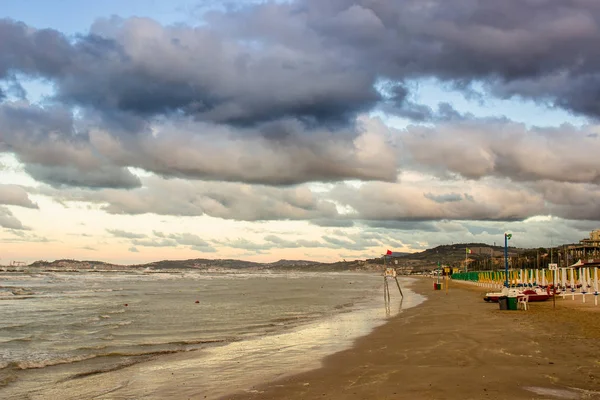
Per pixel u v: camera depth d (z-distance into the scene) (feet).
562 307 110.52
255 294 236.84
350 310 134.10
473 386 36.96
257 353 61.98
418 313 111.04
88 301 181.78
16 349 70.79
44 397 42.42
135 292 250.57
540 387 36.27
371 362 49.88
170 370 52.75
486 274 282.97
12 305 160.66
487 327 74.13
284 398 37.29
